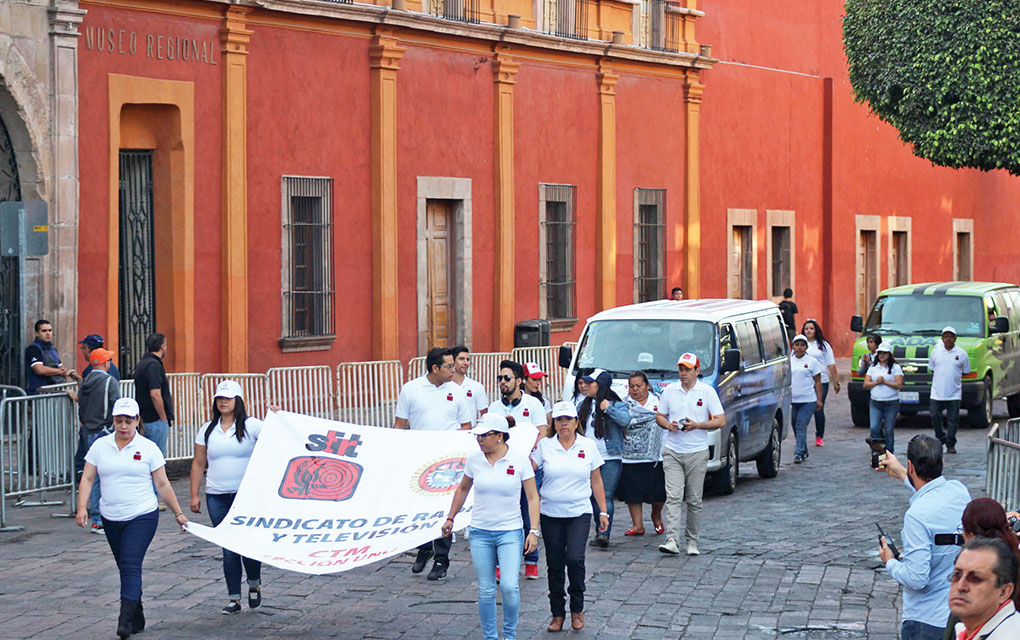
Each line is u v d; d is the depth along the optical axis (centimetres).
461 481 964
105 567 1214
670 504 1293
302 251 2109
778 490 1692
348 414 2052
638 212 2809
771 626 1035
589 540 1362
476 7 2377
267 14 2008
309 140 2089
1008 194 4597
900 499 1614
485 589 945
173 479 1675
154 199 1912
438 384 1240
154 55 1855
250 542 1002
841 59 3553
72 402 1485
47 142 1703
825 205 3516
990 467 1288
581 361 1669
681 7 2947
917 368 2303
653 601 1112
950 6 2406
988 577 511
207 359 1945
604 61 2684
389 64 2197
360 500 1056
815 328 2139
